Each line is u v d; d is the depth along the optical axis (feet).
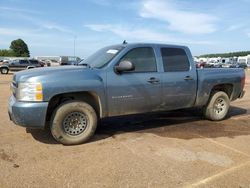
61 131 16.65
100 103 17.58
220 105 23.67
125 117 24.43
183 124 22.44
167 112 26.63
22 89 15.87
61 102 17.07
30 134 18.98
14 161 14.37
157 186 11.89
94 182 12.19
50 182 12.16
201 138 18.72
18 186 11.79
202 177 12.79
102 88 17.44
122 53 18.42
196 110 26.78
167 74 19.95
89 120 17.43
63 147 16.61
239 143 17.79
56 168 13.57
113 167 13.74
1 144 16.96
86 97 17.89
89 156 15.17
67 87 16.30
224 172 13.35
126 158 14.93
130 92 18.45
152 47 19.72
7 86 52.54
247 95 41.42
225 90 24.58
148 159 14.83
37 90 15.70
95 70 17.60
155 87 19.40
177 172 13.26
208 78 22.12
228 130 20.85
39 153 15.57
